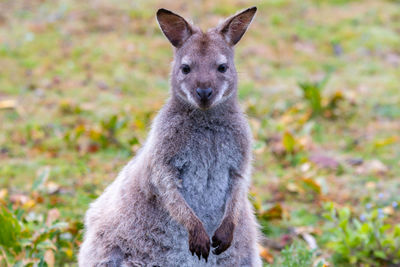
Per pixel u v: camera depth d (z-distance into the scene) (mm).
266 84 15328
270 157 11914
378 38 18078
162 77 15445
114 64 15867
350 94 14531
